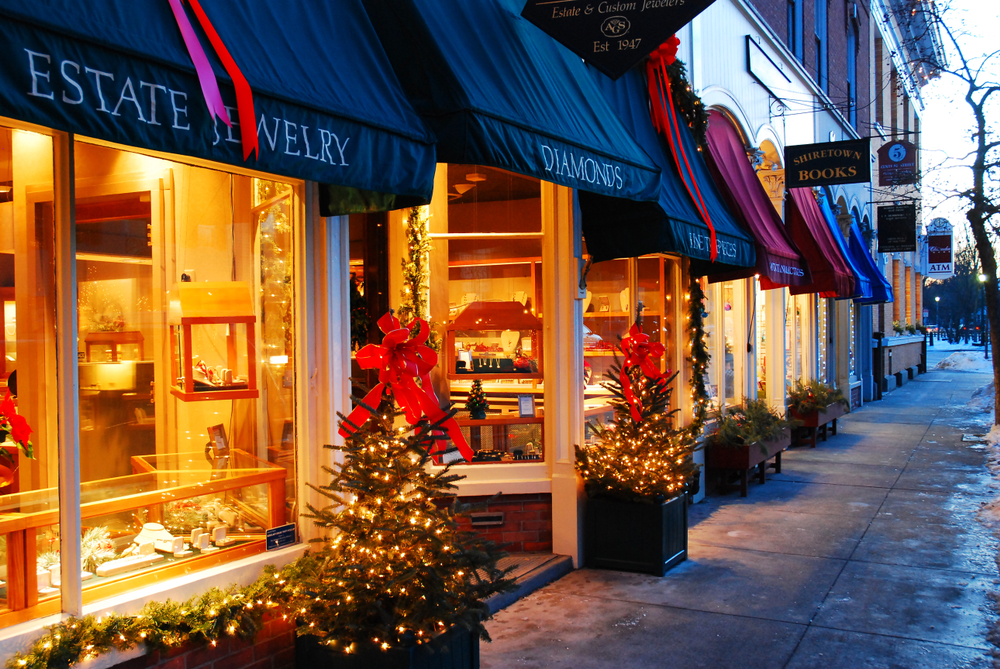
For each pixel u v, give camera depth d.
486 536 6.37
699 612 5.34
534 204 6.55
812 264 11.85
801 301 15.43
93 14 2.58
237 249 4.22
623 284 7.87
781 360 12.73
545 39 5.70
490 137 4.05
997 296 14.47
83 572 3.41
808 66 14.73
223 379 4.18
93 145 3.54
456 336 6.48
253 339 4.23
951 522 7.79
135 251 3.79
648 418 6.41
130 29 2.67
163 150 2.69
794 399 13.38
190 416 4.01
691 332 8.59
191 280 4.05
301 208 4.24
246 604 3.69
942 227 20.41
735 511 8.43
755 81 11.38
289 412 4.30
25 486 3.30
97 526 3.56
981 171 14.19
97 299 3.62
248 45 3.15
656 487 6.21
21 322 3.32
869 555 6.69
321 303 4.29
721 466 9.21
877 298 17.08
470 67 4.34
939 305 80.38
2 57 2.29
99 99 2.51
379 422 3.95
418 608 3.60
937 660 4.55
